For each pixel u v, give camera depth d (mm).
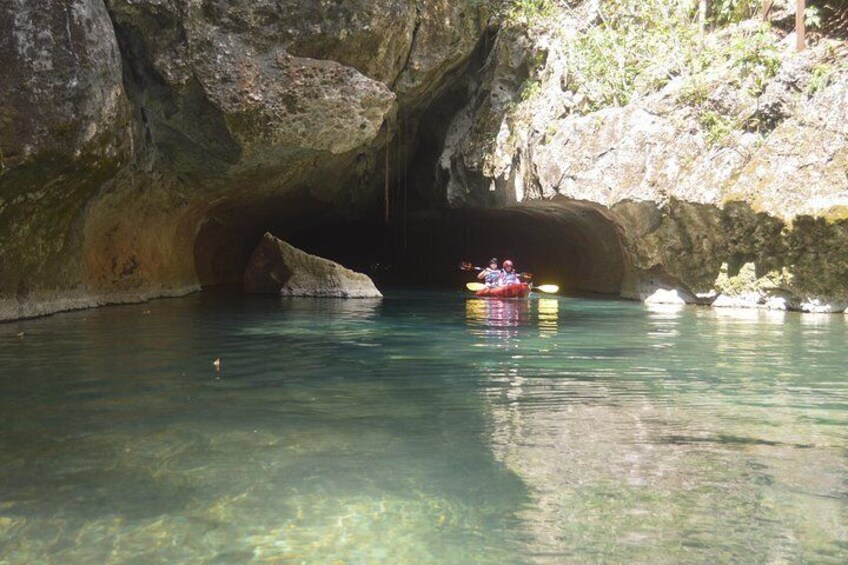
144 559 2463
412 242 26766
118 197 11516
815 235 11172
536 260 22250
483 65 16984
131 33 10352
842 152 11078
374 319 10328
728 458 3604
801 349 7328
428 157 19469
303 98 11398
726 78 12875
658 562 2455
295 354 6902
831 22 12633
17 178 7703
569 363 6414
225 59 10820
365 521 2797
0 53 7289
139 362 6332
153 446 3752
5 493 3061
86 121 8156
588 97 14977
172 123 11398
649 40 14570
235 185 13812
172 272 14898
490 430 4113
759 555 2510
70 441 3832
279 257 15781
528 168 15727
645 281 14492
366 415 4453
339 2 11711
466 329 9055
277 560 2465
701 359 6668
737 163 12422
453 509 2926
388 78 14188
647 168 13531
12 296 9148
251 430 4086
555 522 2791
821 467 3467
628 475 3348
